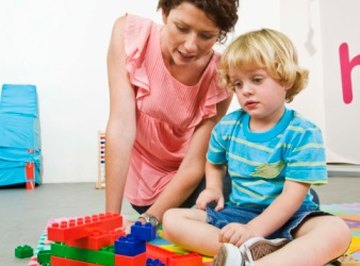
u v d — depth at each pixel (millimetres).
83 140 2484
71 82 2471
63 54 2463
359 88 2457
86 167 2492
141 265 547
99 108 2494
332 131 2541
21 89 2373
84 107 2484
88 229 564
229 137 822
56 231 524
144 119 983
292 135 730
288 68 738
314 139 718
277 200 700
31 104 2350
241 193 787
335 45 2510
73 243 579
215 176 855
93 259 562
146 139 1025
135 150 1082
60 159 2465
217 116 986
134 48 918
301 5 2596
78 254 574
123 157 891
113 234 588
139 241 544
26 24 2432
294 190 704
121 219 627
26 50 2436
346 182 2184
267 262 557
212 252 700
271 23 2689
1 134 2182
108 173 887
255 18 2693
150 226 550
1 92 2375
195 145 952
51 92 2457
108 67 959
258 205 759
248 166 773
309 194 791
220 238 647
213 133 858
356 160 2492
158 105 953
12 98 2328
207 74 945
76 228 541
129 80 932
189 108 975
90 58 2482
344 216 1194
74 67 2471
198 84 945
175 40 778
